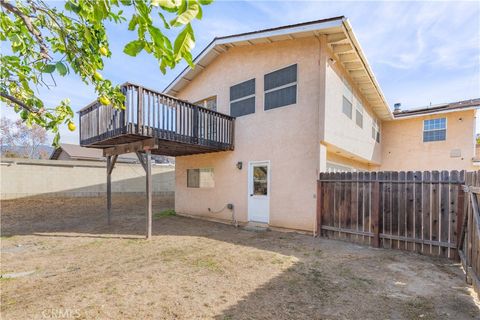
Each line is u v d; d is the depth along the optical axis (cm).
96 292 362
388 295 352
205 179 1018
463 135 1197
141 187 1720
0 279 414
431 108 1284
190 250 573
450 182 510
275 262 484
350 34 679
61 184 1398
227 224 896
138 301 336
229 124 907
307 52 743
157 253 555
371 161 1208
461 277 413
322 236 684
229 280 404
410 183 560
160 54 147
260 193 833
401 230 567
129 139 710
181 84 1123
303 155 733
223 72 975
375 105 1160
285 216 762
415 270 443
